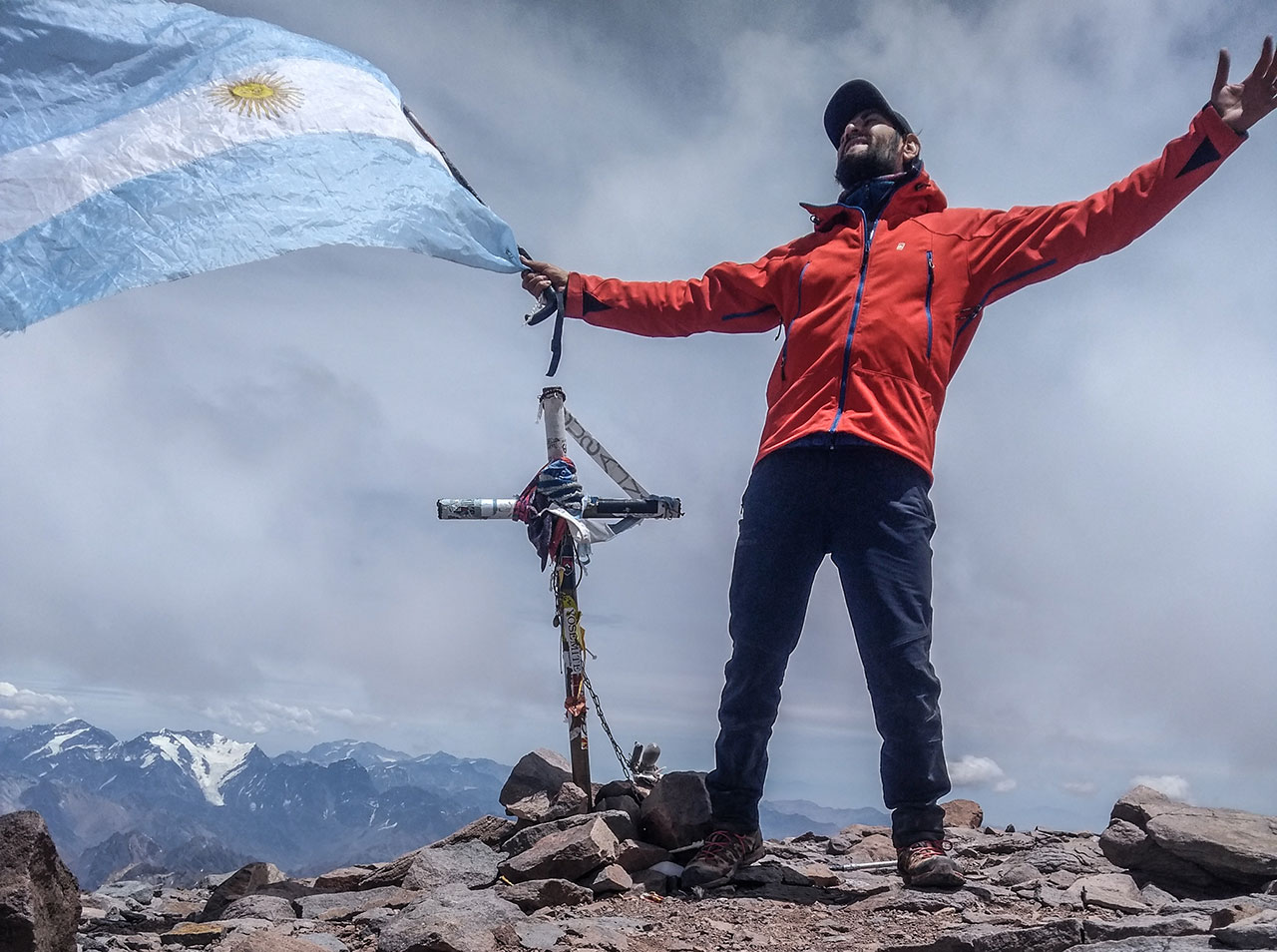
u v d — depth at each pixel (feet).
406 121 7.73
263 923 6.64
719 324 8.05
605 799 8.20
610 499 9.20
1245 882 6.28
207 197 6.64
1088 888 6.31
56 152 6.54
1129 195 6.93
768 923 6.08
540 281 8.06
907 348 7.04
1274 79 6.44
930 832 6.88
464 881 7.26
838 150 8.15
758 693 7.17
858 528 6.91
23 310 6.06
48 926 4.51
